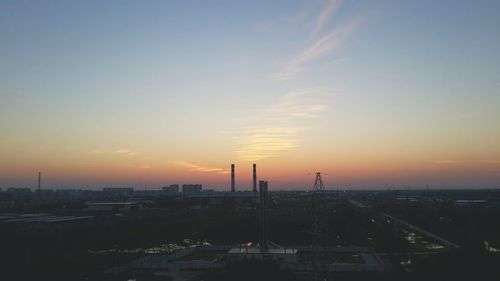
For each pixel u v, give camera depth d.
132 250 155.75
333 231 195.62
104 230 191.50
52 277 107.94
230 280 101.81
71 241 164.25
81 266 121.44
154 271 117.31
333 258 136.50
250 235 190.75
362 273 112.69
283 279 101.81
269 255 124.38
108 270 118.00
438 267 107.56
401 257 138.38
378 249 155.62
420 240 178.00
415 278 102.31
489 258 109.12
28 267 117.19
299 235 187.75
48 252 140.25
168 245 170.62
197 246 157.12
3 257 128.88
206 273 111.50
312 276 107.25
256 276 101.94
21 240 157.25
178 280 106.31
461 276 101.12
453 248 136.00
